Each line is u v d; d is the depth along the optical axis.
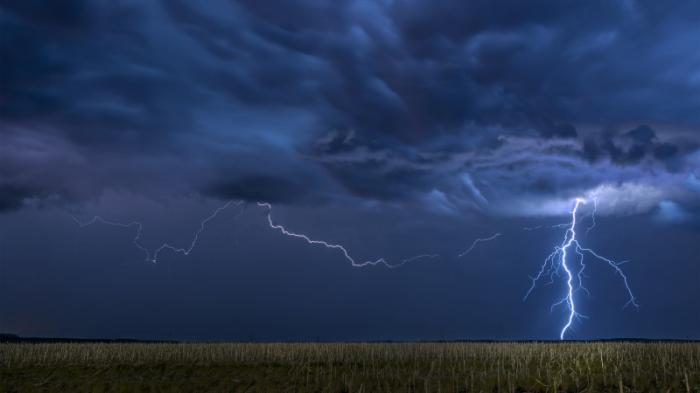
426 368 30.23
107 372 29.64
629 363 29.69
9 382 25.61
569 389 21.98
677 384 22.09
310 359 34.97
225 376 27.73
